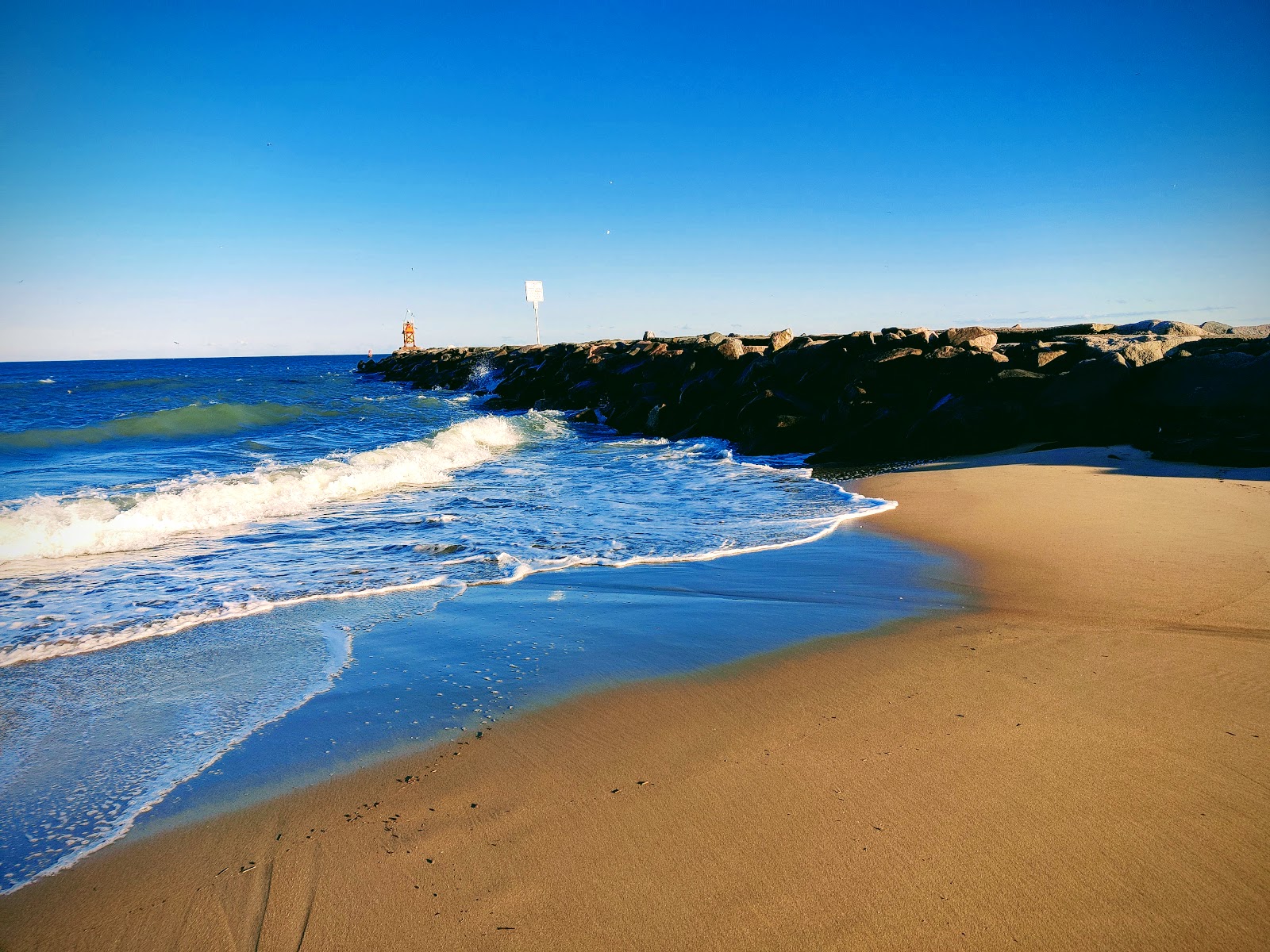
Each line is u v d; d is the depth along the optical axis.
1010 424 14.86
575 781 3.41
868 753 3.55
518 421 25.09
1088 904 2.53
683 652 4.93
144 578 6.77
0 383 53.66
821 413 17.81
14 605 5.99
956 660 4.67
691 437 20.62
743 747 3.66
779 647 5.00
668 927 2.48
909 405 16.56
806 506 10.25
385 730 3.93
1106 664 4.50
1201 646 4.73
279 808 3.24
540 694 4.33
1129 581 6.12
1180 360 13.49
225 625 5.53
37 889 2.75
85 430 19.31
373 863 2.86
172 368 137.00
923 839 2.88
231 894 2.71
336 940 2.47
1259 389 12.25
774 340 23.33
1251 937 2.38
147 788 3.42
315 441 20.08
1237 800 3.08
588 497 11.25
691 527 8.97
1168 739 3.59
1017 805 3.08
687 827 3.02
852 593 6.23
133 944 2.48
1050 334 18.73
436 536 8.52
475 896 2.66
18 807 3.28
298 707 4.20
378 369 86.62
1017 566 6.78
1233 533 7.48
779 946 2.38
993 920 2.46
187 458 16.09
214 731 3.94
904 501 10.33
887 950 2.36
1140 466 11.72
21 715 4.13
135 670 4.73
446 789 3.36
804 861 2.79
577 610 5.82
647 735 3.83
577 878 2.73
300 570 7.02
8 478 12.74
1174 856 2.75
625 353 33.75
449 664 4.78
